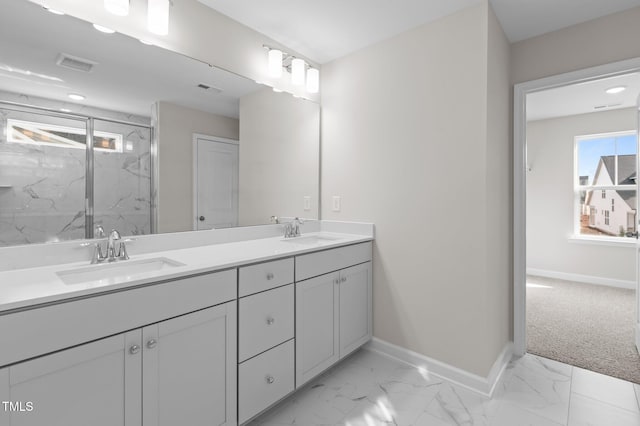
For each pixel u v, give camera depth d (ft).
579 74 6.59
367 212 7.65
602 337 8.31
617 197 13.41
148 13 5.02
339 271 6.61
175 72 5.73
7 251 4.13
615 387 6.10
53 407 3.11
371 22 6.60
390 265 7.28
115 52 5.02
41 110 4.39
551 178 14.73
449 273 6.34
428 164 6.61
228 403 4.59
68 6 4.55
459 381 6.16
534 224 15.21
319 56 8.08
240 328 4.75
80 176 4.75
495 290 6.46
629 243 12.84
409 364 6.93
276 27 6.82
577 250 14.11
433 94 6.51
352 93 7.88
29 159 4.31
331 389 6.08
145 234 5.45
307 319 5.86
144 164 5.43
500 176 6.75
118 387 3.53
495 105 6.32
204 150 6.21
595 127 13.60
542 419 5.22
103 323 3.41
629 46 6.09
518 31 6.97
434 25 6.49
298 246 6.18
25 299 2.93
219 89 6.37
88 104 4.79
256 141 7.08
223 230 6.58
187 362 4.12
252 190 7.06
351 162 7.92
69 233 4.65
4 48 4.11
